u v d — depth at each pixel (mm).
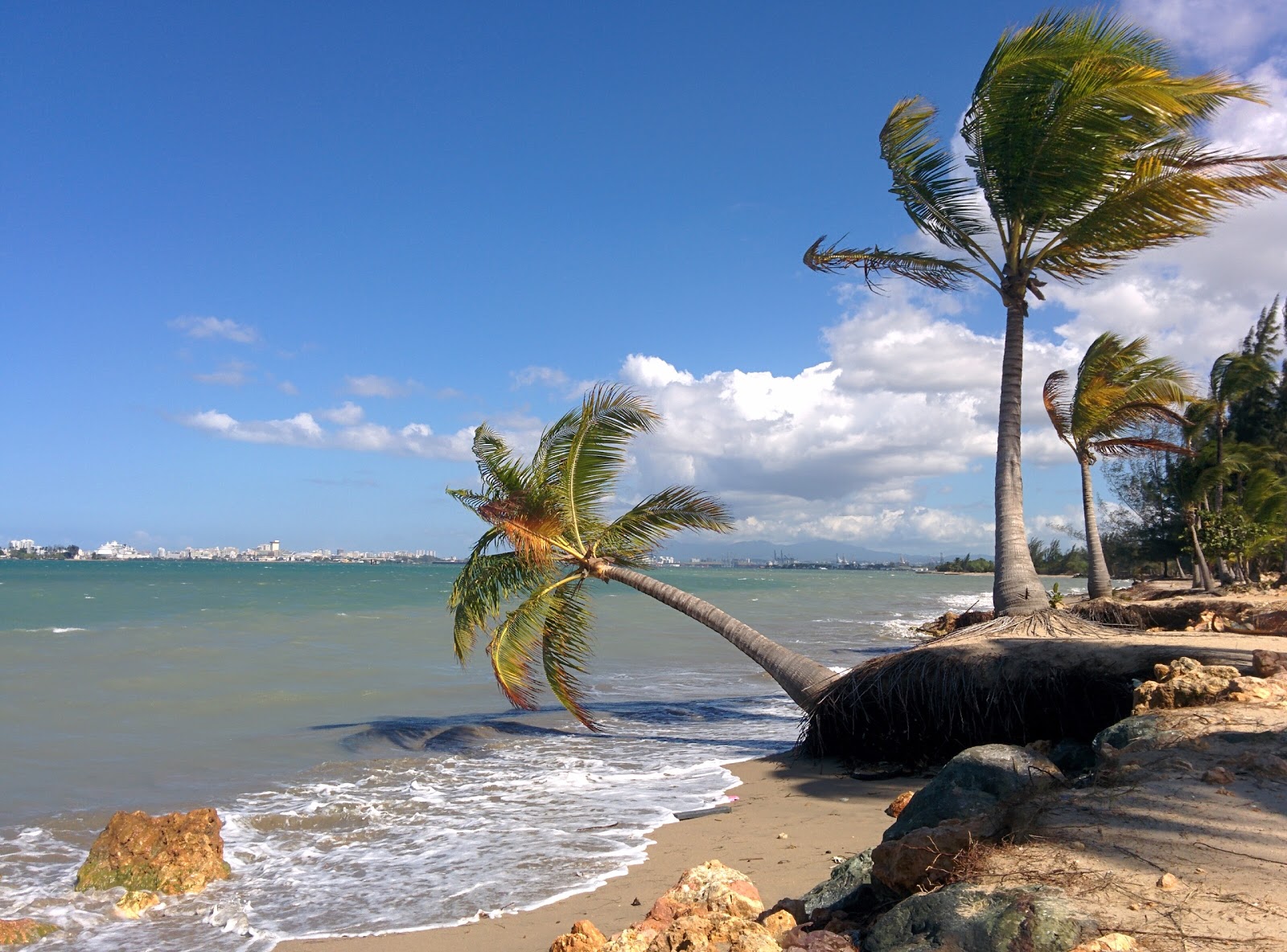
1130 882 4133
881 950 3863
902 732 11500
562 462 14531
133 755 12070
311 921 6754
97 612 38656
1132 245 13070
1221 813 5027
